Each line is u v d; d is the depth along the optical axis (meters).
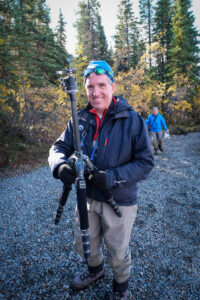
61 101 8.00
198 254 2.28
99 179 1.04
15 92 8.02
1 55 7.88
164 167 5.74
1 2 8.95
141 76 9.34
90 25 20.48
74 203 3.73
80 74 8.66
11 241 2.66
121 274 1.40
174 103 14.69
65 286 1.88
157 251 2.33
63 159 1.24
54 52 15.69
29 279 2.00
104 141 1.21
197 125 15.08
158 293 1.78
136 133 1.19
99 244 1.54
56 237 2.70
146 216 3.13
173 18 19.05
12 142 7.16
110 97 1.22
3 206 3.74
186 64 18.55
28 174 5.64
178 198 3.77
